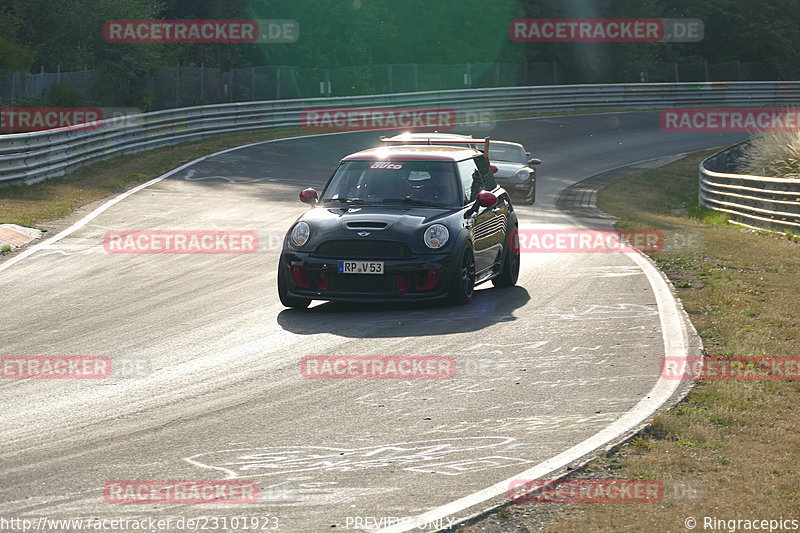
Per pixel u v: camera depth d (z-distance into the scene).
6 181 69.81
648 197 98.56
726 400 24.00
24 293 39.19
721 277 43.19
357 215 36.59
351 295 35.44
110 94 134.25
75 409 23.47
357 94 180.25
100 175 82.38
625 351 29.61
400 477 18.86
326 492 18.03
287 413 23.25
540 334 32.09
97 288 40.47
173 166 92.69
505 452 20.34
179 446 20.73
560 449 20.50
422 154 40.22
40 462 19.64
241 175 90.00
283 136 123.38
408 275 35.34
